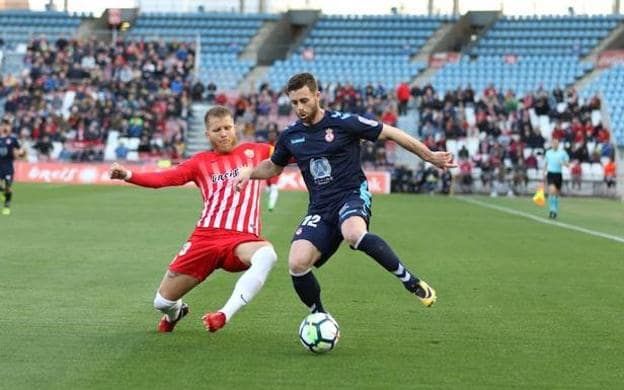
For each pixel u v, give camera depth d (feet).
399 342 51.34
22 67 304.30
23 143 269.64
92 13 347.97
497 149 258.16
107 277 76.28
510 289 73.00
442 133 270.05
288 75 312.71
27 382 41.04
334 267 85.61
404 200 215.10
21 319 56.70
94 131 272.92
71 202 173.27
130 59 302.45
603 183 253.24
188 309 56.39
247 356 47.03
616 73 290.15
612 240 118.62
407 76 309.83
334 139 49.32
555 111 274.16
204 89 300.81
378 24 339.77
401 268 47.34
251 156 53.42
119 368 43.91
